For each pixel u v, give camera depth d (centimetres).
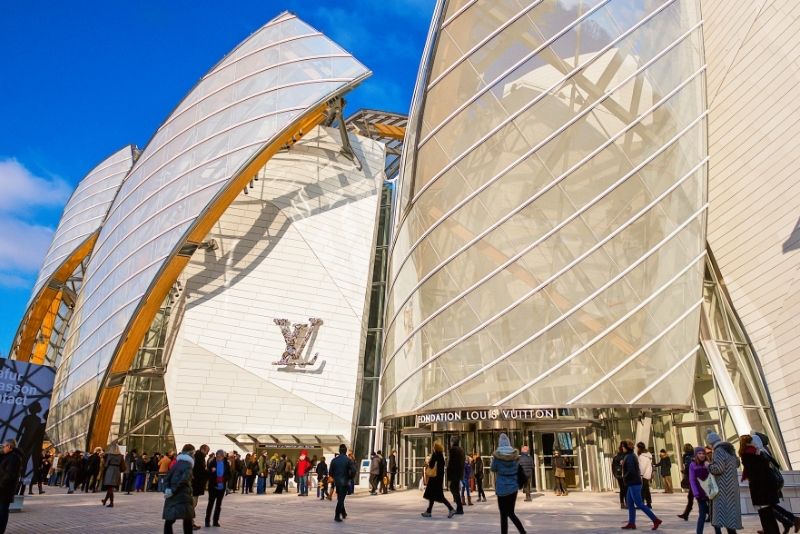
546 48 2616
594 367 2323
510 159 2558
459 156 2667
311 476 3309
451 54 2766
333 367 3678
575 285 2392
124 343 3675
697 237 2520
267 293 3819
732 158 2583
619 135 2512
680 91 2636
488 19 2716
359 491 2908
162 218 3800
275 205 4066
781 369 2253
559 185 2480
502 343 2420
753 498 887
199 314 3712
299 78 3844
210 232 3941
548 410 2319
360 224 4131
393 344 2916
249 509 1828
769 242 2356
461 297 2541
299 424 3538
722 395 2366
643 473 1542
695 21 2761
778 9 2383
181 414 3491
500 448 969
